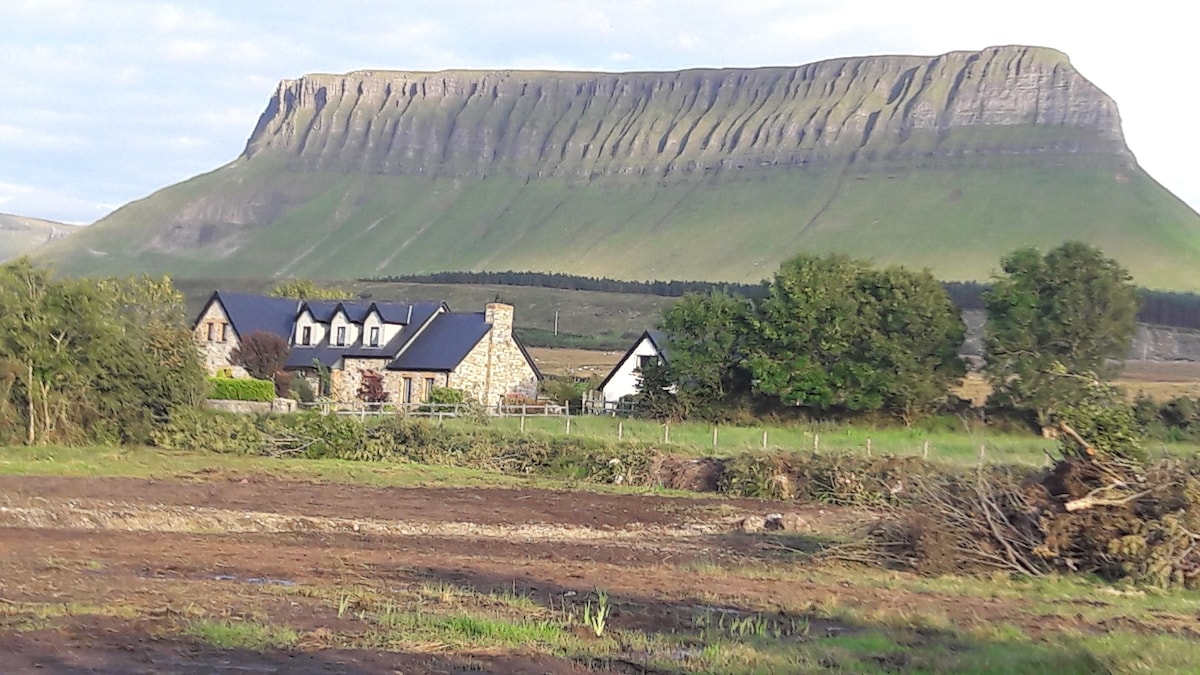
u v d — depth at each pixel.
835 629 15.31
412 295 188.12
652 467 38.84
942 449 44.53
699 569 21.05
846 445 46.31
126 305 69.62
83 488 28.88
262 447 41.12
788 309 59.78
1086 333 60.50
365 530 24.95
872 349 59.19
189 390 43.25
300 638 13.24
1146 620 16.73
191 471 34.56
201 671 11.74
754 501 34.53
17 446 38.84
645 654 13.26
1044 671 12.19
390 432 42.12
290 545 21.88
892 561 22.06
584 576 19.52
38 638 12.71
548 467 39.97
